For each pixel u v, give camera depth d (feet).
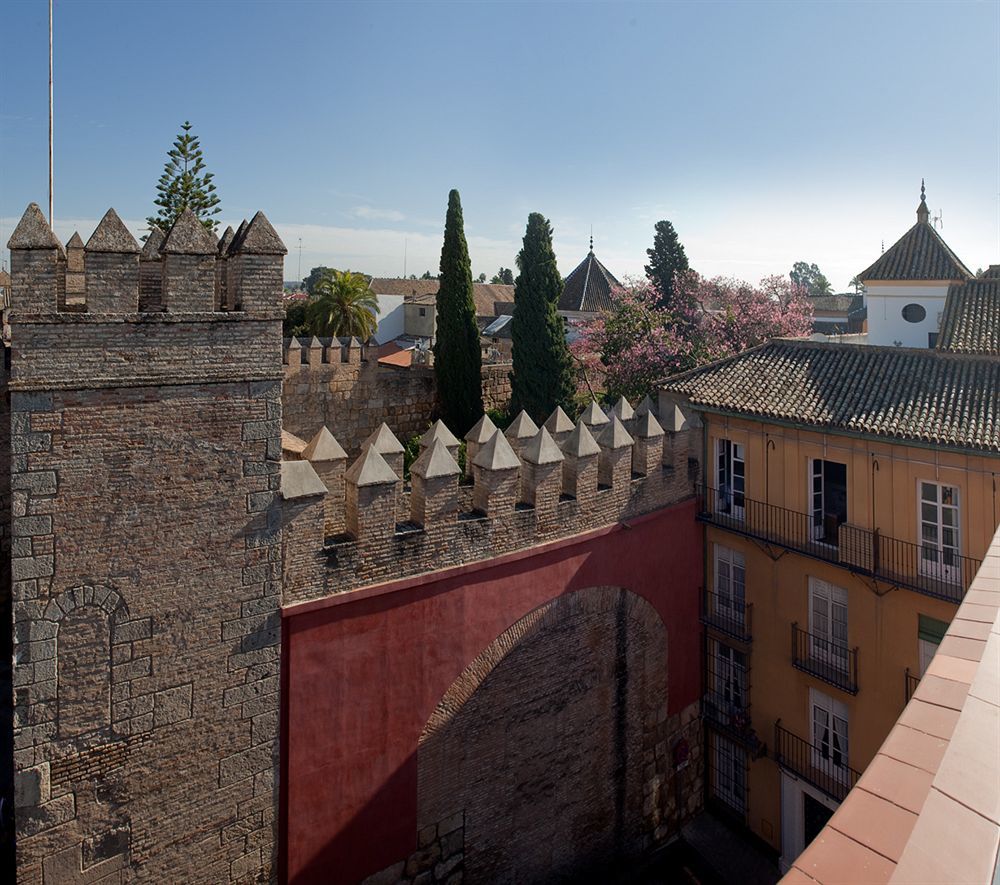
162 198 116.37
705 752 67.77
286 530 38.91
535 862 52.08
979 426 48.70
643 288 122.83
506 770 49.67
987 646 19.42
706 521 64.90
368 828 42.70
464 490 49.83
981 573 24.50
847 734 57.41
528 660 50.44
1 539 63.21
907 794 14.06
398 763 43.73
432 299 223.30
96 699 34.35
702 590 66.44
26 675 32.71
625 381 109.50
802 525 59.26
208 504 36.55
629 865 59.77
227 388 36.70
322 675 40.50
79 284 45.42
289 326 173.37
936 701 17.34
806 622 59.88
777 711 61.87
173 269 34.83
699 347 111.55
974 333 84.23
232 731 38.04
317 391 98.27
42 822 33.35
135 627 35.04
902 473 52.90
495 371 115.75
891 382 57.11
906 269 119.44
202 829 37.52
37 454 32.37
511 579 48.75
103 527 33.99
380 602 42.37
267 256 37.22
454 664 45.98
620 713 58.08
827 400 58.03
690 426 64.64
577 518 53.06
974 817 12.57
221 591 37.19
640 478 59.16
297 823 40.11
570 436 53.78
